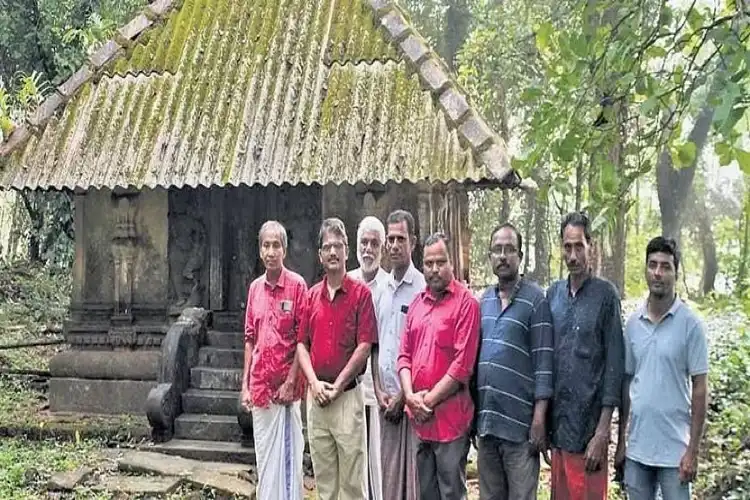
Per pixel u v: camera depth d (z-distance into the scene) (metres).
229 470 7.01
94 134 8.37
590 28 3.92
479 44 16.03
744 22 3.33
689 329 4.28
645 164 3.95
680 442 4.28
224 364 8.27
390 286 5.51
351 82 8.12
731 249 28.39
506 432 4.48
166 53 8.99
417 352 4.82
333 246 5.11
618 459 4.56
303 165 7.60
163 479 6.80
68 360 8.57
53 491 6.53
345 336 5.16
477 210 22.25
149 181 7.84
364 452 5.25
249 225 8.65
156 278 8.64
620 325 4.41
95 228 8.73
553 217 21.80
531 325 4.55
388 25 8.49
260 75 8.48
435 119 7.64
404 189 7.72
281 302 5.52
